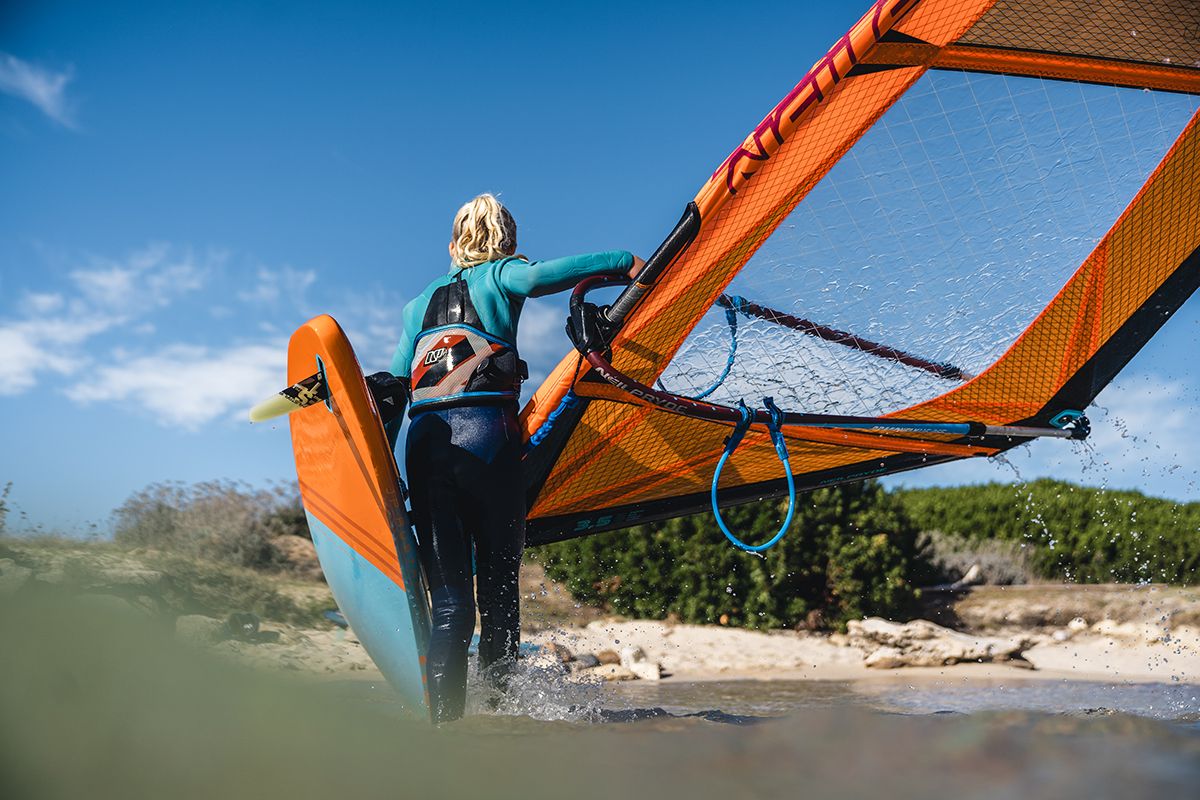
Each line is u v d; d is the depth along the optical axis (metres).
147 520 9.21
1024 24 2.94
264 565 9.52
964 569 10.77
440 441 2.89
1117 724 1.85
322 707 1.95
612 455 3.98
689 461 4.10
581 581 9.55
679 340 3.63
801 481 4.39
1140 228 3.53
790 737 1.70
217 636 5.59
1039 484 11.82
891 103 3.07
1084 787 1.29
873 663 7.39
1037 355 3.87
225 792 1.23
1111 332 3.85
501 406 2.95
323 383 2.88
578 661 7.04
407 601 2.83
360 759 1.43
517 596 3.04
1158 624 8.20
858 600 8.94
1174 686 5.45
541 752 1.55
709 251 3.29
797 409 3.83
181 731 1.52
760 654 7.82
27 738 1.41
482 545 2.98
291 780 1.29
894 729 1.79
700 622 9.20
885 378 3.82
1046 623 8.69
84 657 1.87
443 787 1.30
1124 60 3.08
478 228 3.17
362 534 2.99
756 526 9.10
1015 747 1.57
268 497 10.56
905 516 9.81
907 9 2.87
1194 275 3.72
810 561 9.04
